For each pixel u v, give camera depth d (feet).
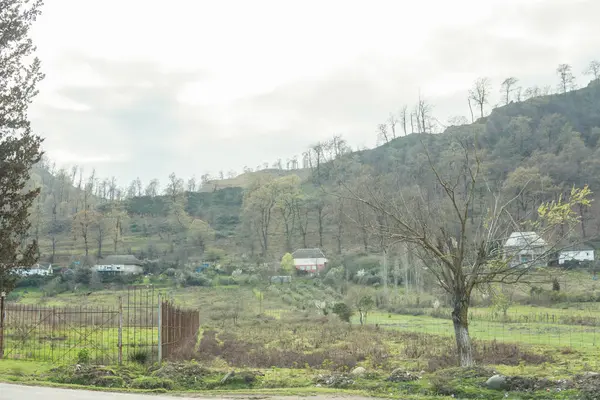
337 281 285.23
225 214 568.00
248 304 222.07
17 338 91.66
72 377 55.47
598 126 482.69
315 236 423.23
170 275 317.63
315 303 212.64
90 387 51.70
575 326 135.74
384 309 203.31
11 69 77.20
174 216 492.95
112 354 74.59
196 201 611.88
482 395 45.65
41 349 80.23
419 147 403.13
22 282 269.64
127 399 44.24
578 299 174.81
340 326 144.05
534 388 45.80
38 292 257.34
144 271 336.70
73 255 374.22
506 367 68.49
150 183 637.30
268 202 432.25
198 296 252.01
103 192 633.20
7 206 75.87
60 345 83.71
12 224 74.38
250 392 49.96
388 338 113.29
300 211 440.04
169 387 53.21
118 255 348.18
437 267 62.34
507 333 120.78
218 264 361.51
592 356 80.79
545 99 529.04
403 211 62.75
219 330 139.44
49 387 50.80
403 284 246.27
